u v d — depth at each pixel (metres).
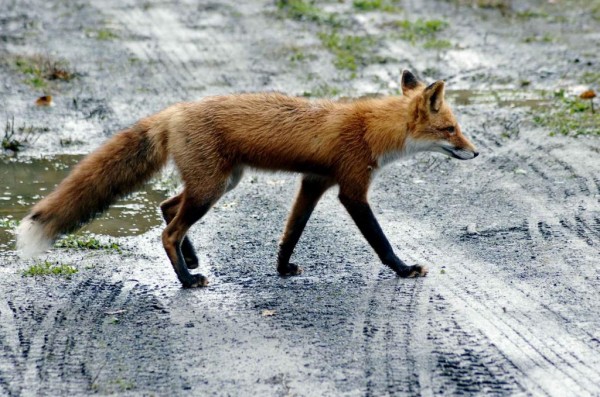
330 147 11.96
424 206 15.05
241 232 14.16
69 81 21.53
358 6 27.67
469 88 21.53
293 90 21.16
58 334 10.54
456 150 12.35
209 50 23.89
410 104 12.20
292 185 16.41
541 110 19.72
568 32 25.55
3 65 22.09
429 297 11.49
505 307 11.10
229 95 12.23
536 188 15.58
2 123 18.95
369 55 23.67
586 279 11.84
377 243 12.20
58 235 11.98
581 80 21.86
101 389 9.23
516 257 12.71
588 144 17.58
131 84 21.50
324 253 13.24
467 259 12.73
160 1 27.98
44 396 9.13
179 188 16.12
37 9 26.77
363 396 9.02
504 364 9.67
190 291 11.90
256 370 9.58
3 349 10.16
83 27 25.31
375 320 10.82
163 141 12.09
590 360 9.72
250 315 11.04
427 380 9.34
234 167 12.12
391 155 12.27
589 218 14.10
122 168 12.11
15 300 11.54
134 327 10.73
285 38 24.91
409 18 26.78
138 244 13.66
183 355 9.95
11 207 14.95
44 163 17.06
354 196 12.16
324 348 10.09
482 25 26.20
